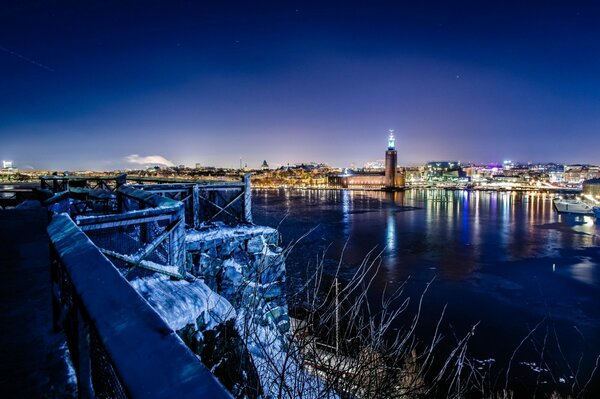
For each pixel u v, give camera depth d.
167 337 0.79
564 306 22.75
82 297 1.10
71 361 1.94
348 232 50.59
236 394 2.62
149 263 4.01
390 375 2.57
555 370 15.03
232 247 6.26
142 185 6.22
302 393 2.41
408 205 99.19
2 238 4.71
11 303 2.69
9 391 1.69
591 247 40.88
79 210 8.81
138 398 0.59
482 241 44.75
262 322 3.88
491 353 16.38
